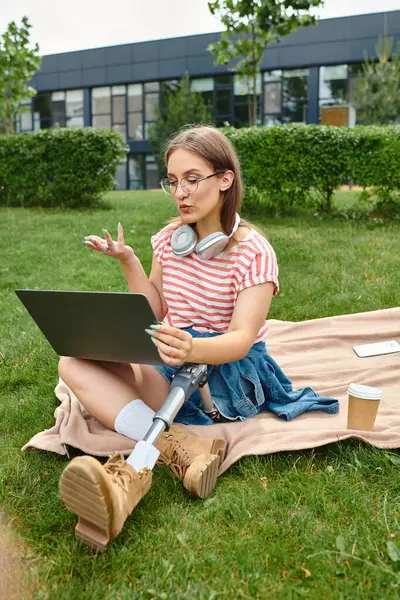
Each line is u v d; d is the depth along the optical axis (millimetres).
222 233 2318
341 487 2201
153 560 1812
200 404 2533
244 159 8734
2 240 7664
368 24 22172
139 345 2082
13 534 1977
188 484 2094
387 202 8586
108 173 10680
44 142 10719
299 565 1795
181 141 2242
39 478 2271
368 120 18891
